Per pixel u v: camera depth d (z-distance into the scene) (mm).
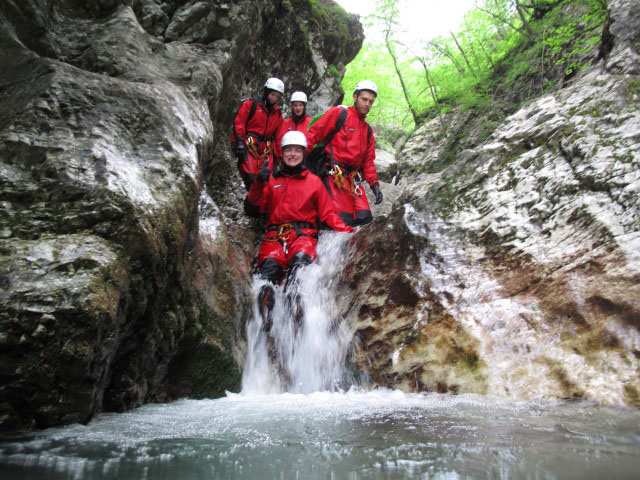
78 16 4555
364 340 3904
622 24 4949
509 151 4695
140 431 2109
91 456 1706
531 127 4754
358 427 2154
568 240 3561
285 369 4195
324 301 4480
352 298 4355
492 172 4582
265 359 4250
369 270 4465
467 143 10797
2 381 1972
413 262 4184
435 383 3209
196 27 5574
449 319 3551
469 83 11391
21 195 2541
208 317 3711
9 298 2021
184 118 3814
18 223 2416
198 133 3955
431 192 4703
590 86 4703
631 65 4531
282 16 7895
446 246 4133
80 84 3322
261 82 7598
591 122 4238
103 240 2494
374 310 4055
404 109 17109
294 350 4211
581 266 3283
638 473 1420
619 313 2822
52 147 2803
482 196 4395
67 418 2182
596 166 3816
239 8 5836
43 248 2283
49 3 4207
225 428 2182
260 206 4988
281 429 2143
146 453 1748
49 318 2033
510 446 1739
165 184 3102
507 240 3895
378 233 4672
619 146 3855
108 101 3338
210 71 4805
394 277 4180
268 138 5945
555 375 2764
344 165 5609
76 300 2121
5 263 2154
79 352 2109
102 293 2236
